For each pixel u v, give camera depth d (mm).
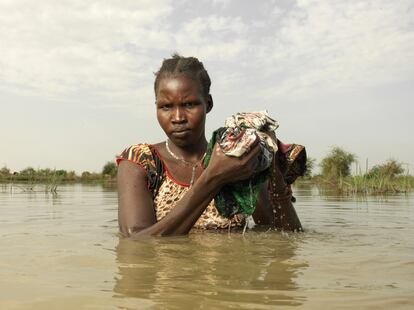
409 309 1163
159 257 1831
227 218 2668
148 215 2545
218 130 2320
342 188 10852
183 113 2592
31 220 3498
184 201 2334
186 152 2744
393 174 13398
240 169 2213
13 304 1190
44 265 1677
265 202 2969
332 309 1155
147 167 2715
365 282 1438
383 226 3152
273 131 2484
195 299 1228
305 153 2709
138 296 1257
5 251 1980
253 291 1312
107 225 3127
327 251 2006
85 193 8797
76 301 1212
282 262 1741
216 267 1641
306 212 4441
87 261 1749
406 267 1666
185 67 2615
